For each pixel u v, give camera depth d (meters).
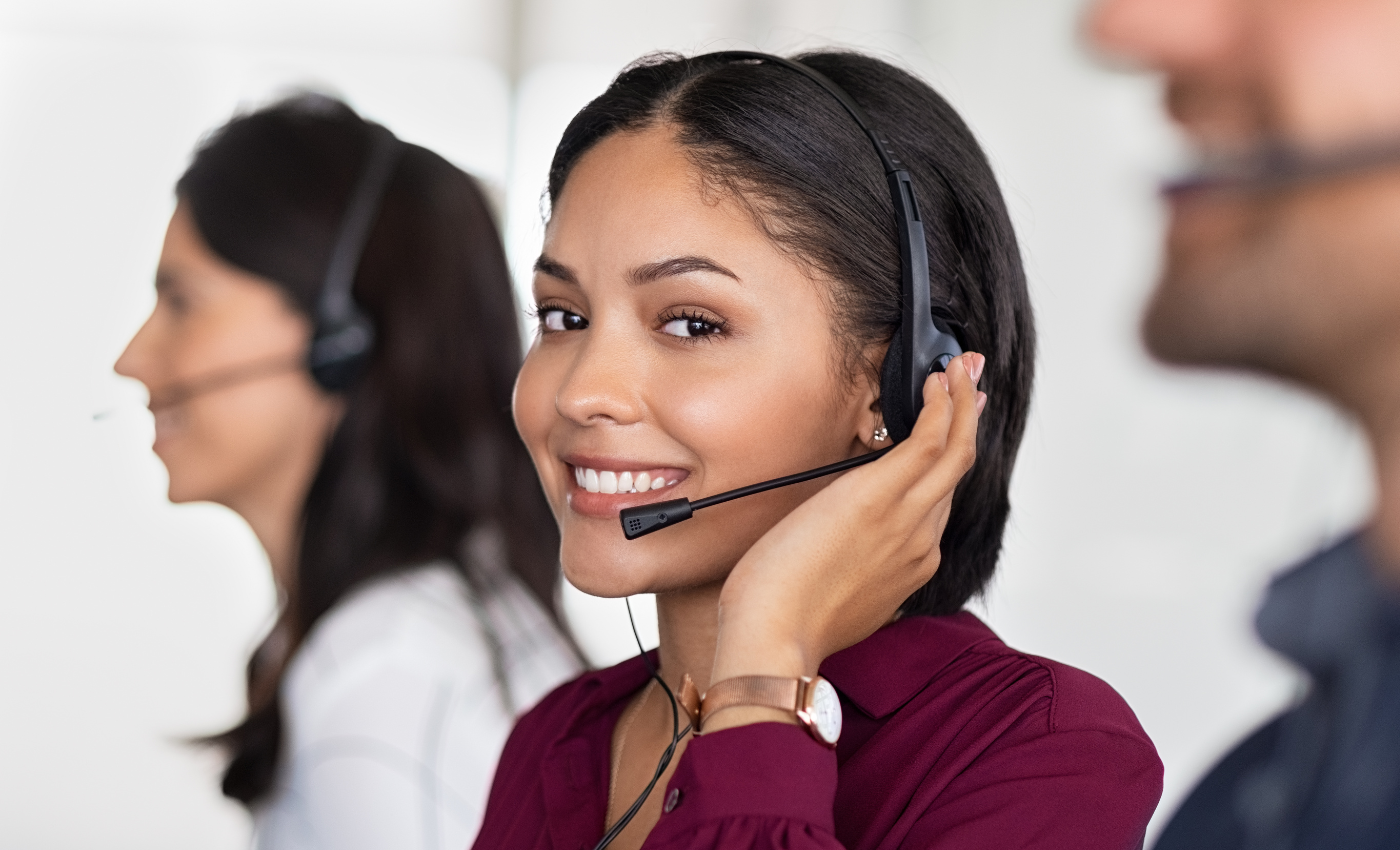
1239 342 1.69
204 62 3.04
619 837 1.09
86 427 2.97
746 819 0.85
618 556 1.01
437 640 1.62
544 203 1.14
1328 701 1.47
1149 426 1.89
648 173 1.00
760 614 0.91
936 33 2.21
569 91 2.91
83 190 3.01
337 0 3.03
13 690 2.88
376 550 1.71
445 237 1.86
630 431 1.00
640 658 1.26
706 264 0.97
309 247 1.81
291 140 1.85
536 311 1.10
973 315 1.08
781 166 0.98
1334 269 1.56
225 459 1.84
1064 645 1.98
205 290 1.83
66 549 2.94
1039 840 0.89
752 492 0.96
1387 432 1.51
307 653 1.65
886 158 1.01
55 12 3.02
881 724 1.00
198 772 2.81
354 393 1.79
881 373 1.00
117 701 2.89
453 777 1.55
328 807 1.54
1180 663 1.83
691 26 2.75
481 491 1.79
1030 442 2.03
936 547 0.99
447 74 2.97
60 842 2.82
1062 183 2.01
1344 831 1.40
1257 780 1.51
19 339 2.99
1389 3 1.52
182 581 2.92
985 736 0.93
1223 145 1.68
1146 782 0.93
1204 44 1.73
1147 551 1.88
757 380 0.97
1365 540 1.50
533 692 1.65
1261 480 1.68
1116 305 1.92
